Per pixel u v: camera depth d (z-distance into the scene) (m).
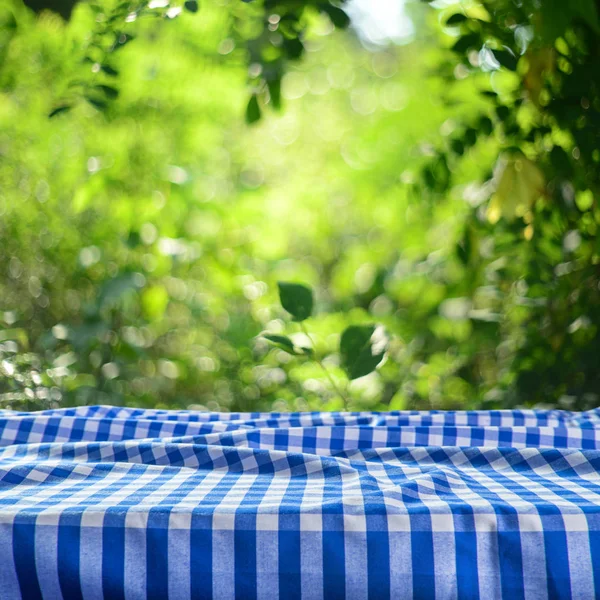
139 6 2.17
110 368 2.63
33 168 2.87
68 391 2.54
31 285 2.80
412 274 3.15
